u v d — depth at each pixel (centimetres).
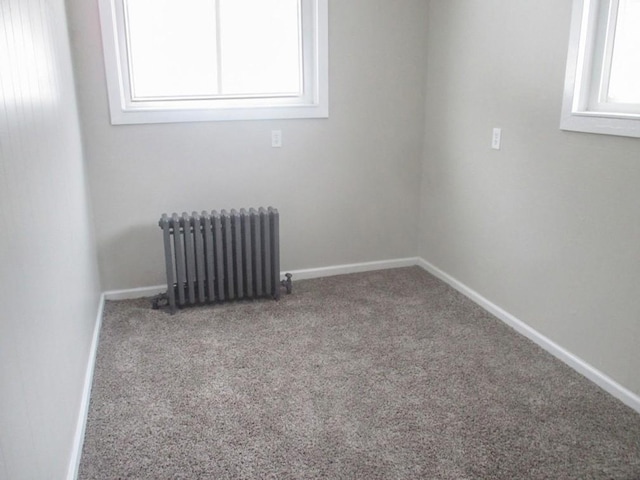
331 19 336
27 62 162
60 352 180
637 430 205
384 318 307
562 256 254
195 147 330
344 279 370
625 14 223
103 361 259
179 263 311
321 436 202
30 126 161
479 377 244
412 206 387
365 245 383
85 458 190
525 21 267
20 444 123
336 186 365
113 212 325
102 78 305
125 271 336
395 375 246
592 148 231
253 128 338
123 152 318
